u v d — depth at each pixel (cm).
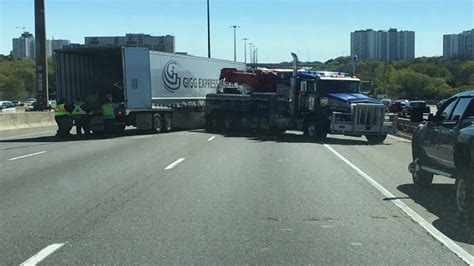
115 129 3061
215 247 720
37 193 1134
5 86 11350
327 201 1046
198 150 2078
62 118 2830
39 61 4391
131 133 3141
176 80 3300
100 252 696
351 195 1112
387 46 17375
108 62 3081
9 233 795
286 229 822
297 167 1568
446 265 645
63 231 808
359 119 2511
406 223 863
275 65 4834
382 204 1019
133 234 789
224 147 2211
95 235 783
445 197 1091
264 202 1034
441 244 738
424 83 11088
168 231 807
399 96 11225
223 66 4041
